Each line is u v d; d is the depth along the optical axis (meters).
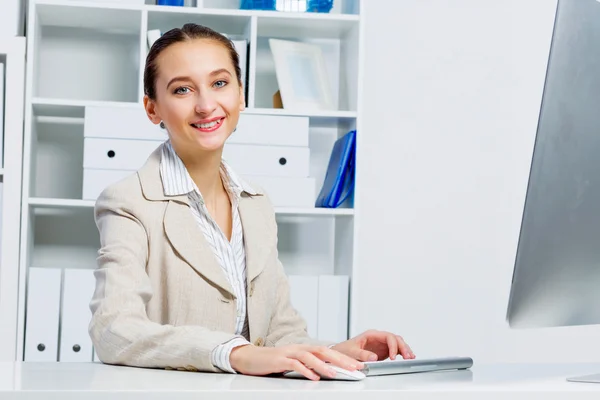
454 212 3.60
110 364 1.31
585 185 1.09
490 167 3.63
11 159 2.93
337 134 3.47
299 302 3.06
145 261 1.49
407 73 3.59
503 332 3.62
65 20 3.23
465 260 3.60
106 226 1.50
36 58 3.11
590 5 1.08
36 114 3.22
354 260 3.07
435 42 3.61
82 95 3.35
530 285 1.05
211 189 1.66
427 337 3.57
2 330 2.88
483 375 1.19
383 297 3.54
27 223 2.95
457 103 3.62
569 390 0.94
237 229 1.66
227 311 1.52
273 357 1.11
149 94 1.62
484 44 3.64
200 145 1.57
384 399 0.89
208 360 1.18
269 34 3.38
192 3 3.17
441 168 3.60
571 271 1.08
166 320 1.49
